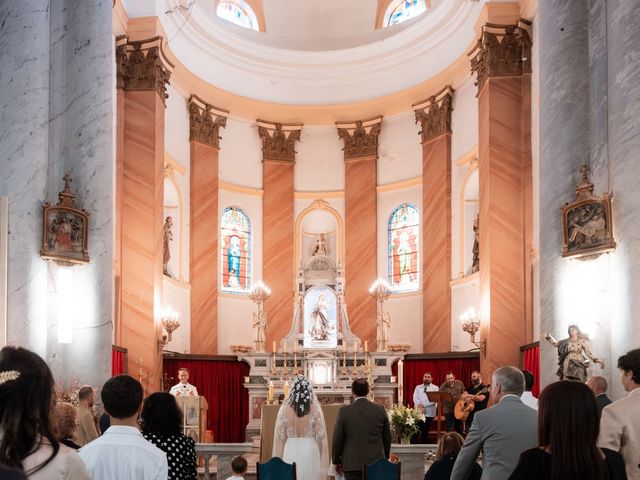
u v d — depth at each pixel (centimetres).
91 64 1202
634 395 471
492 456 439
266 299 2069
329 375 1817
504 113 1706
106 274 1171
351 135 2328
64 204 1127
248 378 1820
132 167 1730
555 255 1117
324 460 738
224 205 2238
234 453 988
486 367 1662
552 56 1166
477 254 1898
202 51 2148
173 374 1886
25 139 1073
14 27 1088
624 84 978
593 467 302
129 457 363
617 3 997
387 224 2272
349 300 2253
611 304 1026
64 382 1121
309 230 2350
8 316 1042
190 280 2081
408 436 1140
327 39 2403
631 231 962
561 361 1035
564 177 1128
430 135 2123
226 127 2261
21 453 272
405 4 2323
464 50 1991
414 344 2133
